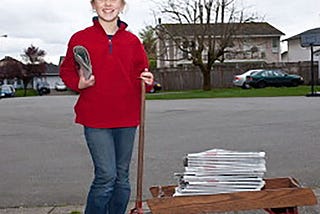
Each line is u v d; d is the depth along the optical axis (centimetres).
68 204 605
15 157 929
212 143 1027
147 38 4759
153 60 4709
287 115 1535
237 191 384
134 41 421
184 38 3750
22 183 716
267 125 1298
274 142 1010
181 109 1900
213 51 3681
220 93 2980
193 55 3703
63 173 774
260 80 3631
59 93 5928
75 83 409
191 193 386
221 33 3734
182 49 3759
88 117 412
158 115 1684
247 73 3697
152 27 4338
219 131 1212
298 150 911
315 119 1401
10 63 6888
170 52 4828
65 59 420
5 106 2539
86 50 396
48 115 1847
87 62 395
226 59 5341
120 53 412
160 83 4234
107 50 411
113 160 416
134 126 423
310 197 381
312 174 718
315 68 3941
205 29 3697
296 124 1299
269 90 3034
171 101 2445
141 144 402
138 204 401
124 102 416
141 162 401
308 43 2564
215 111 1764
